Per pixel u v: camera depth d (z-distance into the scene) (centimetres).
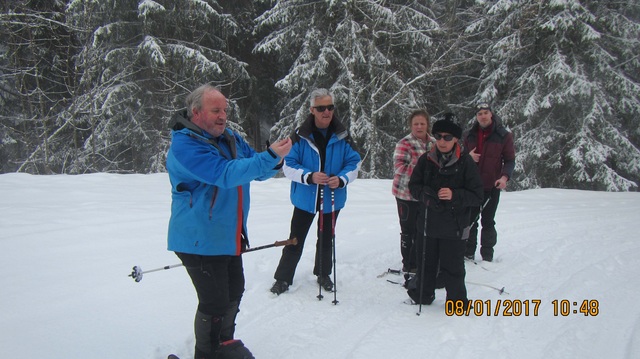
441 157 343
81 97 1474
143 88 1553
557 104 1438
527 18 1400
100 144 1554
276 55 1797
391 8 1528
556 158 1497
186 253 250
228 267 277
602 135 1419
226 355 260
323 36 1509
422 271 346
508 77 1579
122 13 1460
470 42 1659
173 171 244
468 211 345
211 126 245
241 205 261
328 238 402
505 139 470
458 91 1841
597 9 1441
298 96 1549
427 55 1551
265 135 2095
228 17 1581
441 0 1759
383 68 1488
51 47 1598
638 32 1391
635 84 1398
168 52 1471
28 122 1588
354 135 1440
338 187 379
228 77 1667
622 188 1395
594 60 1406
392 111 1534
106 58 1426
